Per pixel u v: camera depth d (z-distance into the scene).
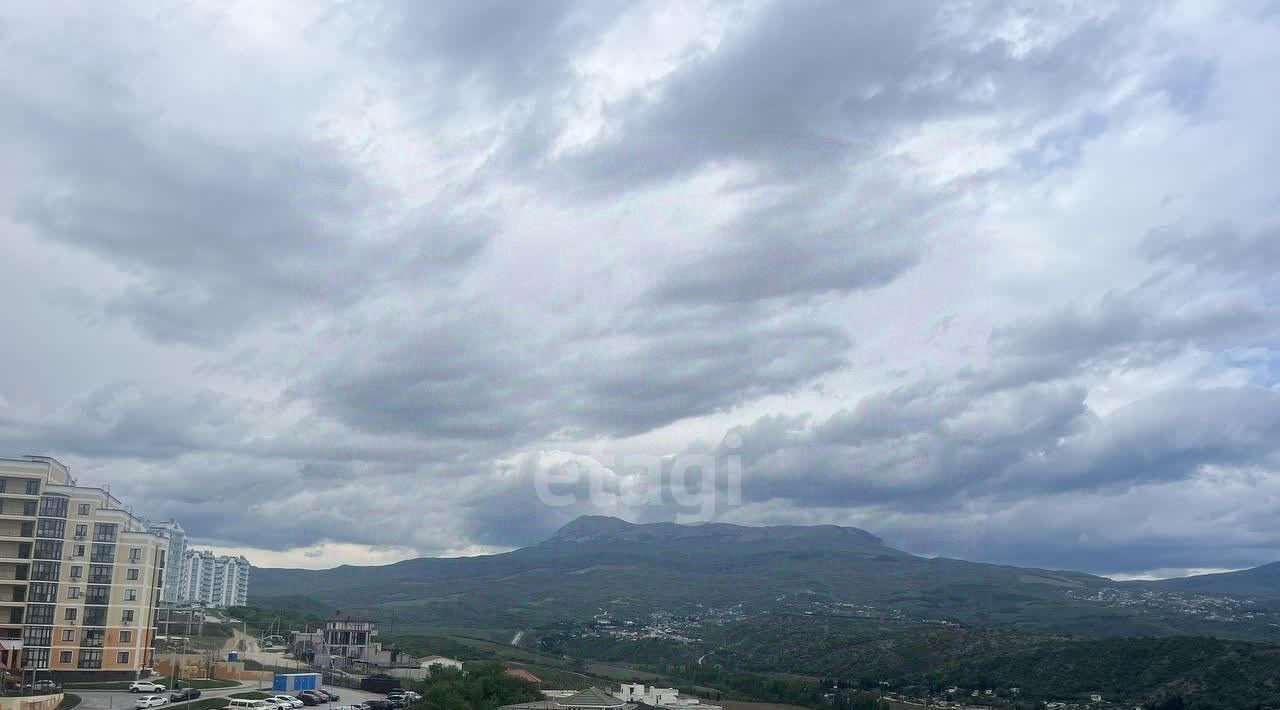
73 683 184.88
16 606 184.25
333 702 189.38
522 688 180.00
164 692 171.88
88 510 194.25
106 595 192.75
